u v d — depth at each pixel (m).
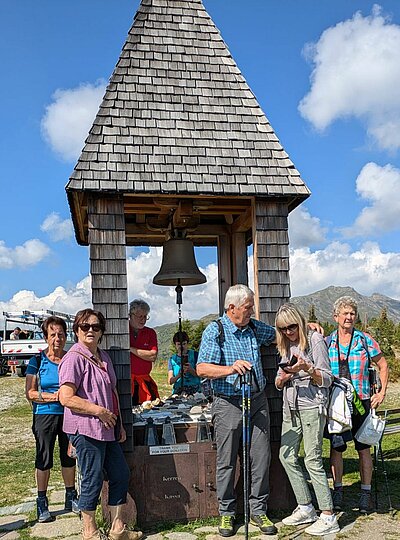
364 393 5.86
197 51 6.51
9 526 5.69
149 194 5.66
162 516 5.42
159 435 5.68
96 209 5.64
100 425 4.83
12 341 23.45
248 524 5.14
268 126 6.30
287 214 6.04
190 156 5.92
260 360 5.44
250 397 5.14
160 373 24.28
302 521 5.34
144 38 6.40
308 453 5.27
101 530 5.06
